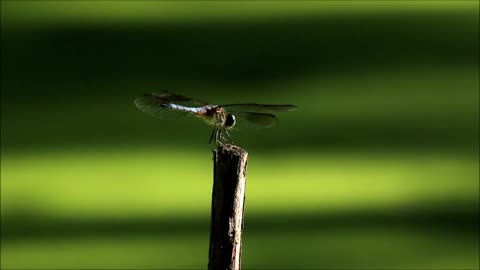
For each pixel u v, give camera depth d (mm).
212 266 2682
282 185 3191
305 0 5836
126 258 2965
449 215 3035
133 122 3928
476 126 3826
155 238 3000
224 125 2730
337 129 3775
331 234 2998
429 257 2965
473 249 2979
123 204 3086
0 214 3059
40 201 3131
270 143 3605
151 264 2951
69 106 4168
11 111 4129
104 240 2998
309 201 3061
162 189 3205
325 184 3199
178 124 3846
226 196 2676
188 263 2951
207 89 4352
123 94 4316
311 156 3480
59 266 2955
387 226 3018
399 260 2961
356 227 3010
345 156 3482
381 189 3158
